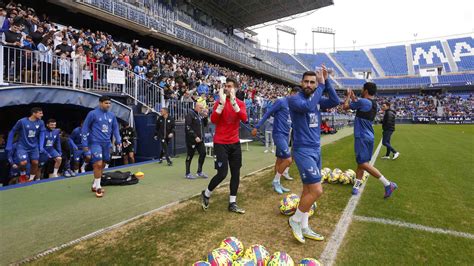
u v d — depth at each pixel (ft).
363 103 16.62
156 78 43.34
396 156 31.53
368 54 215.72
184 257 10.30
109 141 19.35
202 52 86.28
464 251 10.56
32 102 25.25
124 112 32.42
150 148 34.04
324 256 10.32
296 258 10.25
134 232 12.40
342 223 13.26
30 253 10.65
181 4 100.27
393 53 209.26
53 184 21.13
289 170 25.95
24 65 26.89
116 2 58.34
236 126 14.97
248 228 12.85
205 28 100.53
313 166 11.32
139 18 63.62
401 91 181.06
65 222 13.62
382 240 11.48
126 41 67.26
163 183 21.44
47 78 28.37
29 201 16.89
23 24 32.63
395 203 16.05
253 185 20.47
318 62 208.85
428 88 168.25
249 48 135.95
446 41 202.08
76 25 57.00
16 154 22.27
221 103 14.14
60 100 27.37
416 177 22.36
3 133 28.07
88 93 29.91
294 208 14.24
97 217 14.29
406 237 11.73
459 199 16.71
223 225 13.17
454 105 150.61
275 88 116.16
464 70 176.04
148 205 16.17
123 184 20.72
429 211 14.74
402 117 149.07
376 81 185.98
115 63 37.55
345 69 205.36
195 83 52.47
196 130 23.09
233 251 9.73
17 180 23.21
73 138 28.81
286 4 106.01
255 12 114.01
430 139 54.08
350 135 66.85
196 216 14.30
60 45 32.73
